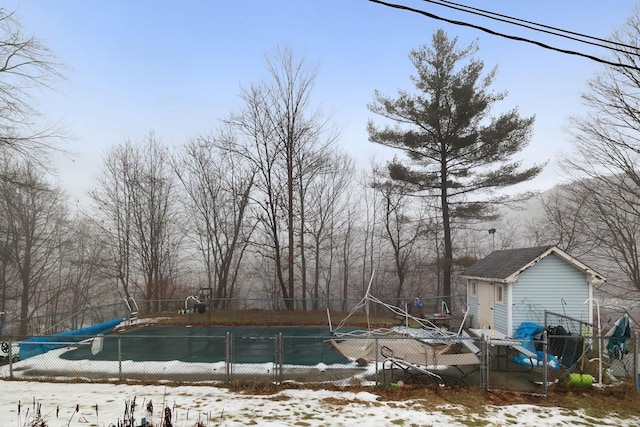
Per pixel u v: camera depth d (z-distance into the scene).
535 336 11.34
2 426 6.25
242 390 8.96
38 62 15.60
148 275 31.08
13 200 25.62
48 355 13.05
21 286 37.16
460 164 25.83
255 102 26.88
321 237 40.97
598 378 9.69
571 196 29.16
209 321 19.73
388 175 27.56
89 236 39.00
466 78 24.56
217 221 33.19
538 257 13.17
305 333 17.34
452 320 17.58
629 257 28.08
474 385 9.23
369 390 8.92
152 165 32.69
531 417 7.34
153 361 12.09
